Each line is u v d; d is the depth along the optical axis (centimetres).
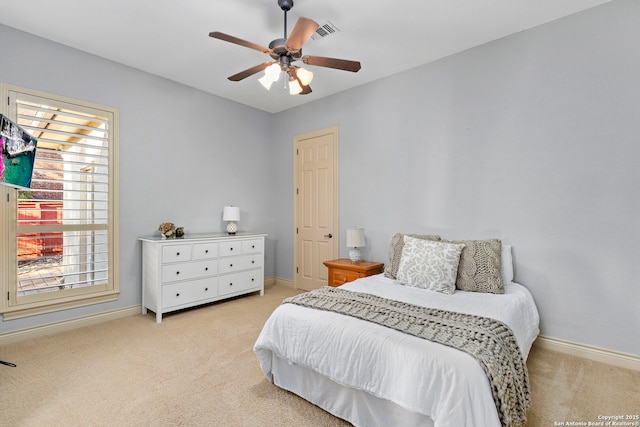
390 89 366
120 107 338
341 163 417
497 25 270
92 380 216
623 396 199
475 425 128
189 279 356
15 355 252
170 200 383
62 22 266
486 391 132
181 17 259
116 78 335
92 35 286
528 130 276
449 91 321
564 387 210
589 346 250
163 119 374
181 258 348
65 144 303
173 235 373
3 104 268
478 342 154
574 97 255
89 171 318
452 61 319
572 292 257
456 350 147
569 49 256
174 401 194
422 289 260
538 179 272
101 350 262
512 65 283
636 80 231
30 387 207
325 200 436
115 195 334
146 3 241
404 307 206
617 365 238
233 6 244
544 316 270
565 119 259
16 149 237
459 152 315
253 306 386
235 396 200
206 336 294
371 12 251
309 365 184
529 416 180
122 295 343
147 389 206
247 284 418
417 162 345
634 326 233
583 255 253
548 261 268
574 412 183
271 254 506
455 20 262
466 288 262
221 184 438
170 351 262
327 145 432
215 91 417
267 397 200
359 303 210
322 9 247
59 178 298
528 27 273
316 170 446
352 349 167
